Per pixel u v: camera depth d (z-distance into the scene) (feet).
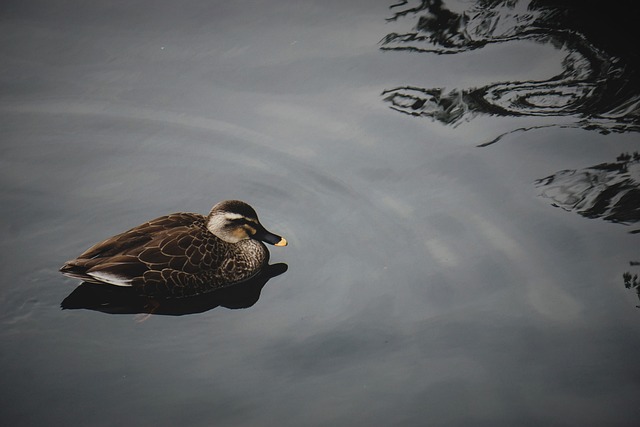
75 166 37.88
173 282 31.99
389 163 37.55
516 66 42.47
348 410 26.43
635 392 26.45
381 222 34.65
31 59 42.93
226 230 33.47
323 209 35.65
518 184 35.91
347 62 43.24
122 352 28.94
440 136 38.75
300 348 29.04
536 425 25.54
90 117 40.04
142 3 47.03
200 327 30.37
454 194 35.73
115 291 32.01
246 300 32.17
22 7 46.39
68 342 29.25
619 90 40.55
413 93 41.16
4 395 26.86
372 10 46.85
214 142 38.96
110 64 42.93
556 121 39.04
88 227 34.78
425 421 25.90
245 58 43.55
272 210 35.76
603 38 43.96
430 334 29.35
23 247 33.50
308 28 45.70
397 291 31.40
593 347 28.27
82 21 45.62
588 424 25.46
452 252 32.96
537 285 31.09
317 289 31.89
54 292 31.55
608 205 34.40
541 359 27.99
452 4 46.96
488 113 39.75
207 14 46.50
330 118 40.04
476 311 30.19
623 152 36.99
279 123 39.93
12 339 29.27
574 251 32.40
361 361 28.37
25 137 39.11
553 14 45.98
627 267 31.40
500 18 45.96
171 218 33.65
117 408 26.55
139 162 38.19
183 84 42.01
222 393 27.20
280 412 26.43
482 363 27.99
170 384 27.58
